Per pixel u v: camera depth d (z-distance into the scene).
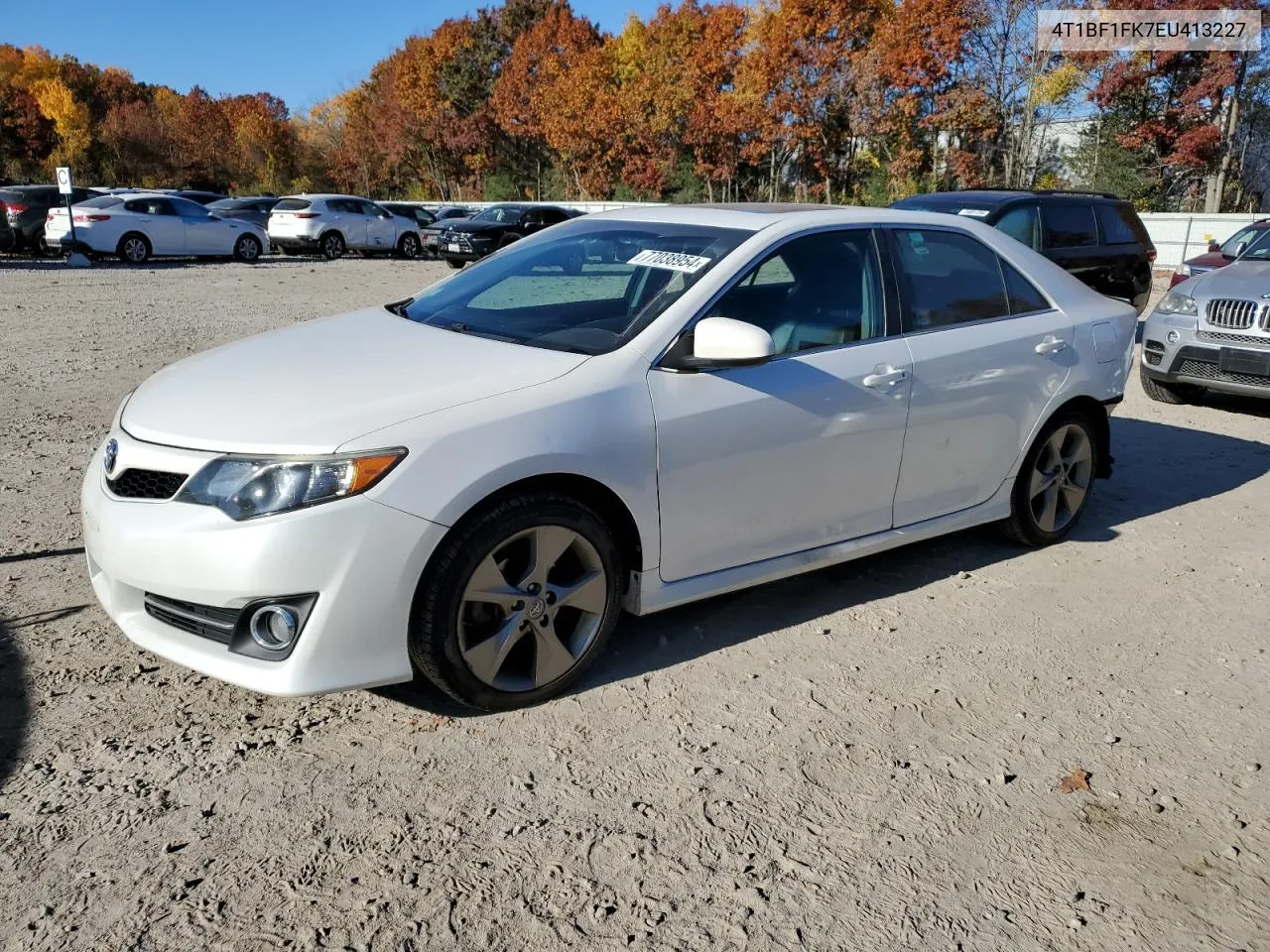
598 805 2.72
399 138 67.38
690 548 3.45
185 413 3.02
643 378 3.28
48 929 2.21
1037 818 2.74
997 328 4.33
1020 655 3.69
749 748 3.02
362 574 2.75
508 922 2.29
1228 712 3.34
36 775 2.76
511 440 2.94
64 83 78.88
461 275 4.39
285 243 25.28
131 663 3.39
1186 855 2.62
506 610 3.07
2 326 11.01
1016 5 33.19
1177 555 4.78
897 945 2.27
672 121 50.22
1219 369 7.49
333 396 3.01
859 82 37.28
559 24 59.81
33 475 5.46
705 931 2.28
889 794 2.82
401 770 2.85
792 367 3.62
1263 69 30.95
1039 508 4.77
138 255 21.11
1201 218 24.88
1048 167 37.38
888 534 4.09
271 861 2.46
